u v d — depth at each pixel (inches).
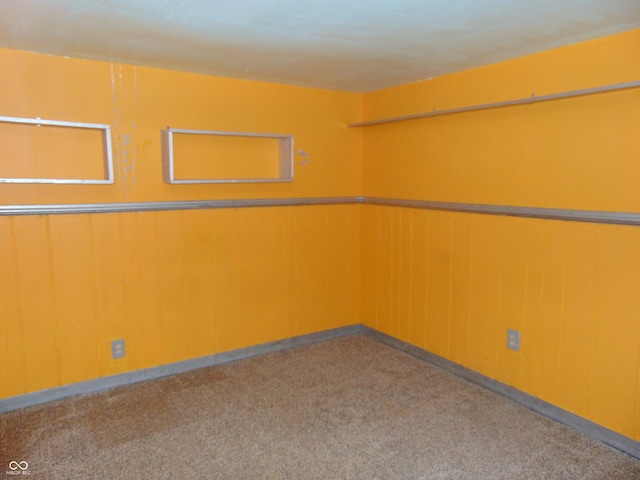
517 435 96.0
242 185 129.6
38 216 103.8
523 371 107.7
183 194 121.0
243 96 126.6
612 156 89.0
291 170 132.3
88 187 108.7
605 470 84.8
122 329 116.3
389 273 142.7
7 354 103.6
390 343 144.6
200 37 88.7
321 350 141.5
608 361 92.0
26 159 102.3
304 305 144.6
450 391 115.0
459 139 118.0
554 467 85.6
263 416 103.3
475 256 116.2
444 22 80.5
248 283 133.7
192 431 97.2
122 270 114.8
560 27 83.2
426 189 128.5
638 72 84.7
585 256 94.0
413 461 87.4
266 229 135.0
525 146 103.3
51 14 76.5
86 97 106.5
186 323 125.2
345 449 91.0
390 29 84.0
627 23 81.3
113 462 86.7
